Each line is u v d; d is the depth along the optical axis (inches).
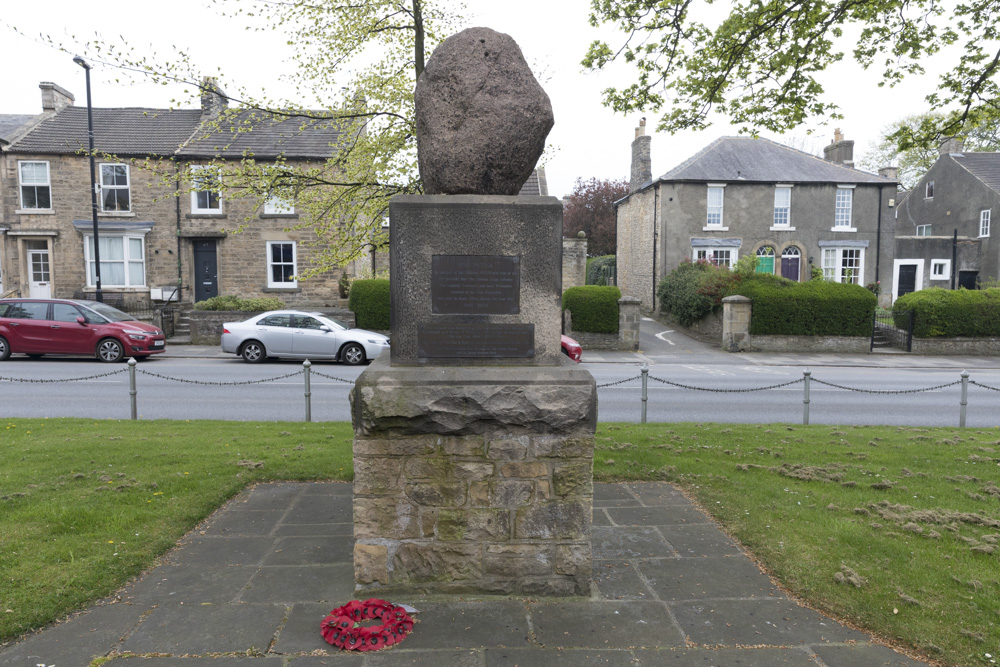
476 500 147.3
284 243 919.7
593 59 336.8
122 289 896.3
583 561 149.4
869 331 823.7
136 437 287.1
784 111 339.3
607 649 127.6
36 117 947.3
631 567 166.4
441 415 143.1
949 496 215.9
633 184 1298.0
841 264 1139.3
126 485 216.7
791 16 309.9
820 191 1125.7
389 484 146.2
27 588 144.2
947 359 778.2
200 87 290.4
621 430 323.9
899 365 714.8
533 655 125.3
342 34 316.8
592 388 145.8
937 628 133.6
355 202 330.6
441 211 148.3
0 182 883.4
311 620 137.4
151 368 581.6
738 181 1107.3
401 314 149.6
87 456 250.8
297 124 900.6
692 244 1119.0
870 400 474.9
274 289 924.0
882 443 293.3
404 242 148.3
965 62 316.8
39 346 614.5
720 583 157.3
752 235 1122.0
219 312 783.7
